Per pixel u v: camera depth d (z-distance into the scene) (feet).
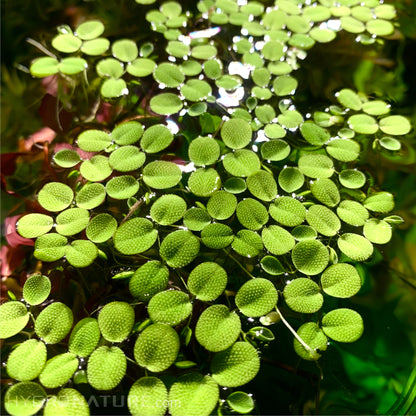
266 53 0.76
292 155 0.67
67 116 0.69
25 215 0.60
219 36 0.79
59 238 0.59
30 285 0.56
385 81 0.75
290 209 0.61
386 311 0.57
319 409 0.52
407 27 0.81
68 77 0.72
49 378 0.51
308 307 0.55
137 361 0.51
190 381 0.51
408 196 0.64
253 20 0.82
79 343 0.52
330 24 0.81
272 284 0.56
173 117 0.69
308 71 0.75
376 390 0.53
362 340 0.55
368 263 0.60
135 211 0.61
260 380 0.52
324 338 0.55
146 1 0.82
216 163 0.65
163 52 0.76
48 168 0.65
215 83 0.73
